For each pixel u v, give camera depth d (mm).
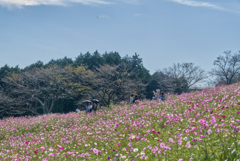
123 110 12969
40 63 56844
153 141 6051
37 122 14688
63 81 34625
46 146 8039
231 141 4500
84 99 37656
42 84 37688
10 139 11055
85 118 13469
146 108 12016
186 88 50000
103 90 33469
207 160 3955
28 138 10711
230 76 47344
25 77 33719
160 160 4438
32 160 6418
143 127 7863
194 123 6457
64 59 65438
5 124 15625
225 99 9195
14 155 7043
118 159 5035
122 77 33688
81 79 34469
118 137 7348
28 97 33469
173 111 9406
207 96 11281
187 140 5184
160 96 16078
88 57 55031
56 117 15859
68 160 5988
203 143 4695
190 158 4039
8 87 35719
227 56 47562
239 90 10734
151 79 59188
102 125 9977
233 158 3803
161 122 7961
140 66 56625
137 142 6152
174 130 6555
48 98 35219
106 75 33250
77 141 8023
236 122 5562
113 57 54500
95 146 7035
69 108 47781
